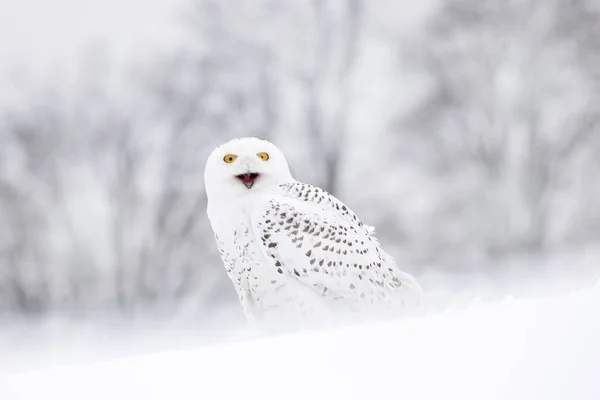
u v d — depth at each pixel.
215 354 2.51
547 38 23.75
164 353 2.62
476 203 22.42
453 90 23.95
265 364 2.34
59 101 24.98
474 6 24.11
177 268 21.05
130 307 20.25
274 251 4.78
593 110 23.11
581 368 2.02
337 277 4.79
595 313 2.25
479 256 20.64
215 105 23.86
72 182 22.88
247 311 5.00
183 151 22.92
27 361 7.38
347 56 25.69
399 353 2.27
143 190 22.45
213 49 24.61
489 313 2.48
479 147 23.42
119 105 24.53
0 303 21.09
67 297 21.30
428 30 24.50
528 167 23.12
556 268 11.07
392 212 22.62
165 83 24.59
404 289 5.04
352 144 25.02
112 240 21.72
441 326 2.44
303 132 25.05
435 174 22.91
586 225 22.23
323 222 4.83
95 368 2.56
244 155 4.87
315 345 2.44
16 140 23.80
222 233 4.97
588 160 22.95
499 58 24.03
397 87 24.84
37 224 22.02
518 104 23.61
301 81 25.14
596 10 23.58
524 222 22.30
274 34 25.03
